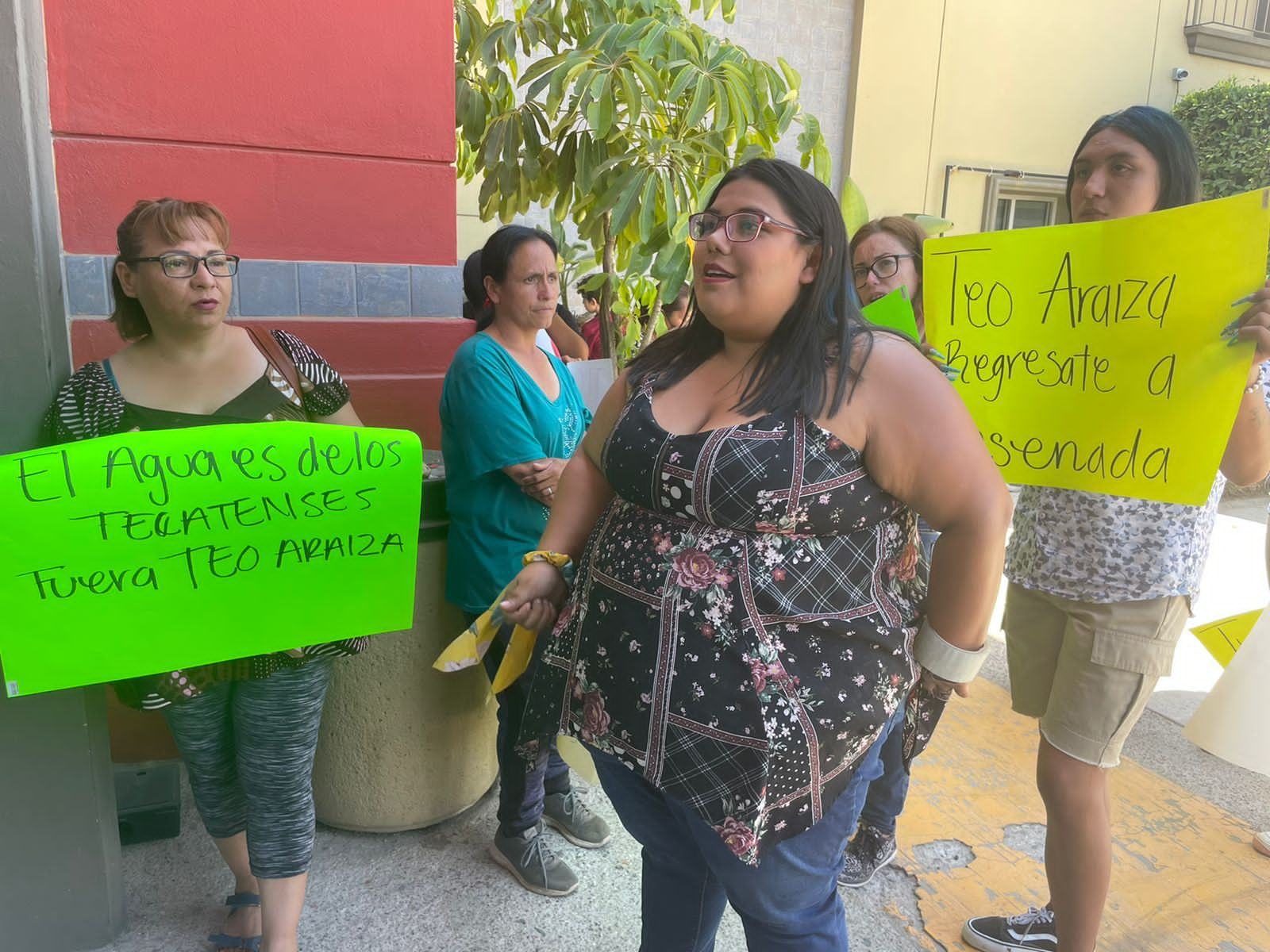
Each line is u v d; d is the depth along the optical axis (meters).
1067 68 7.64
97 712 1.76
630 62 2.75
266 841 1.70
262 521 1.43
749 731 1.10
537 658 1.52
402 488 1.51
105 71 2.34
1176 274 1.39
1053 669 1.74
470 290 2.96
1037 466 1.59
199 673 1.55
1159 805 2.53
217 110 2.47
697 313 1.28
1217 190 7.51
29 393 1.55
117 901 1.87
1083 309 1.50
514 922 1.98
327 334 2.73
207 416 1.57
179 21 2.39
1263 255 1.31
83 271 2.41
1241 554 5.17
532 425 2.01
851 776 1.23
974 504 1.12
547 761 2.12
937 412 1.11
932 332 1.68
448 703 2.20
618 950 1.91
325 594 1.52
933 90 7.18
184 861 2.15
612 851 2.24
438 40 2.70
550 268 2.03
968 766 2.72
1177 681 3.44
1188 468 1.42
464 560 2.02
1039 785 1.71
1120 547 1.57
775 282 1.12
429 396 2.91
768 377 1.13
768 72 2.97
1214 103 7.47
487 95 3.27
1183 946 1.98
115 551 1.35
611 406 1.40
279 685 1.61
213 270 1.51
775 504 1.09
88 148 2.36
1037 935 1.91
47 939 1.80
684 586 1.13
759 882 1.21
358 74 2.62
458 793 2.29
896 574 1.25
